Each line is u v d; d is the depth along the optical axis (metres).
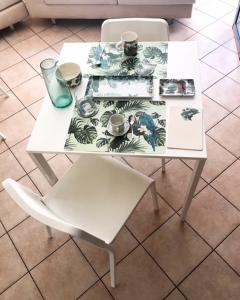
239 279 1.42
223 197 1.69
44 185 1.85
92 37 2.77
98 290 1.45
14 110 2.29
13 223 1.71
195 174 1.18
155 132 1.10
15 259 1.58
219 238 1.55
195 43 1.41
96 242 1.00
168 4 2.50
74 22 2.96
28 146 1.12
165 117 1.14
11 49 2.78
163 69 1.32
